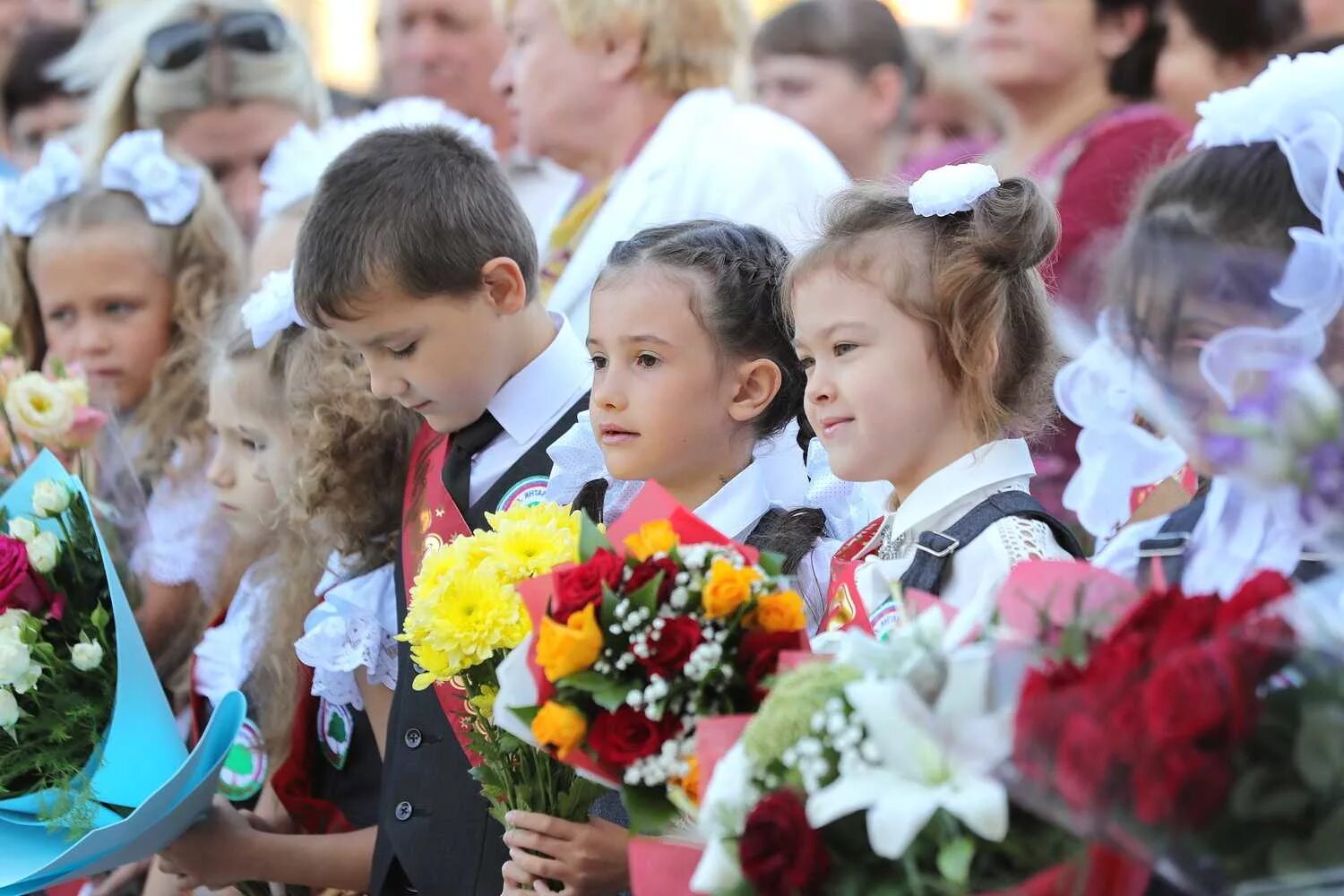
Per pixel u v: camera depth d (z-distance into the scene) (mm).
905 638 4746
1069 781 4191
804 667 4832
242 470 9398
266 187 12391
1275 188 5602
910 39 12867
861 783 4410
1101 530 6770
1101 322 5938
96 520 8969
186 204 11398
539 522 6387
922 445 6145
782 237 9727
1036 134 10477
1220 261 5219
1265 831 4160
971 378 6078
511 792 6422
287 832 9000
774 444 7223
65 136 14570
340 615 8289
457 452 8070
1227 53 10070
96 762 7703
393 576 8336
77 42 15023
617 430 7000
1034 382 6285
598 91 11391
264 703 9008
